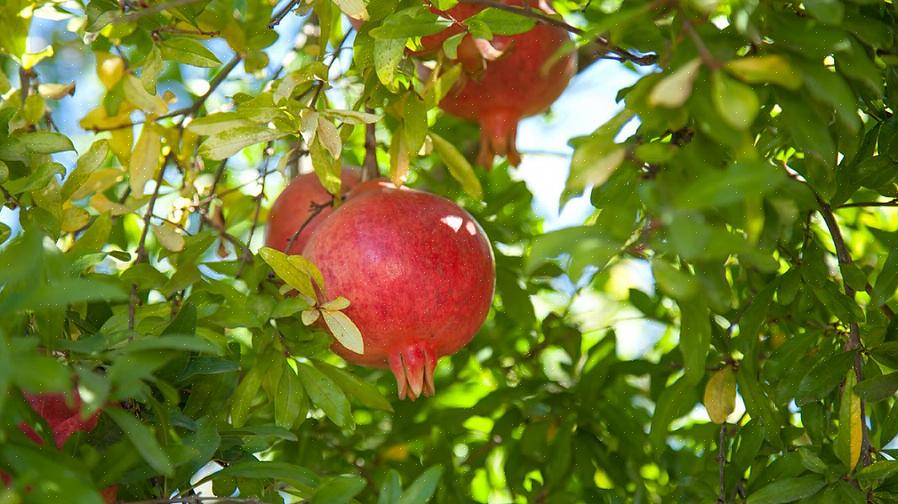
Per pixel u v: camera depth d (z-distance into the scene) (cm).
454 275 270
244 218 415
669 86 186
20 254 191
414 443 423
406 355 276
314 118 283
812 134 222
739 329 332
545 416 420
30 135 294
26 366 170
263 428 279
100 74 372
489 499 458
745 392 327
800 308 347
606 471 421
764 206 285
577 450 421
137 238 458
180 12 333
